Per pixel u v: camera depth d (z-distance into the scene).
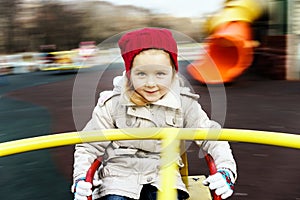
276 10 11.45
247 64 10.13
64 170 4.15
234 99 8.19
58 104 8.59
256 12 10.99
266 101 7.88
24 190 3.68
